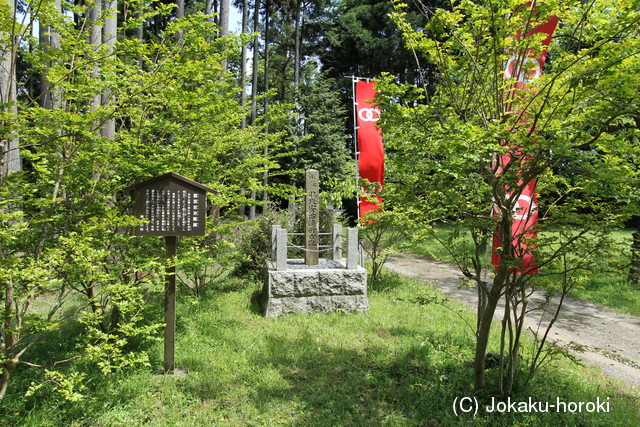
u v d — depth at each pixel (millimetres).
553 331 6371
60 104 4066
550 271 4176
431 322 6191
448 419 3562
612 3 3105
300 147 19547
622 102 2783
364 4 24188
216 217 7234
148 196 4305
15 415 3422
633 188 2947
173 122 5535
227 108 6066
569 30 3586
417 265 11953
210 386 4051
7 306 3297
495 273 4305
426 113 3443
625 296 8125
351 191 8680
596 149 3244
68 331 5629
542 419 3547
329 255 9352
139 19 4531
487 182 3771
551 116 3020
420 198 3678
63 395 3320
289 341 5301
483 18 3385
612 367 5105
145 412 3631
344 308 6738
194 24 4574
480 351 3857
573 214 3465
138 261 4738
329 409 3736
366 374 4418
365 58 23438
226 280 8789
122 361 4055
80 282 4051
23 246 3785
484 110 3730
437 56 3664
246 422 3537
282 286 6551
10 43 3443
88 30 4312
